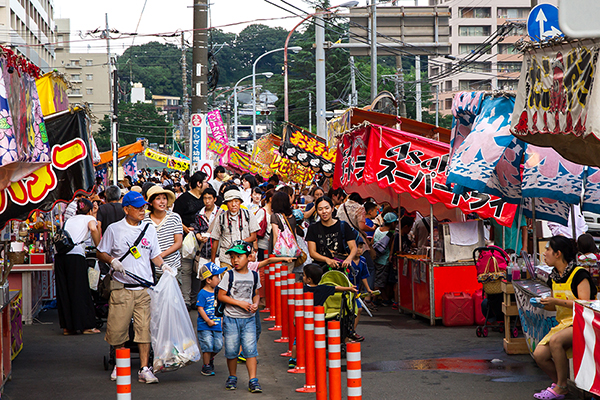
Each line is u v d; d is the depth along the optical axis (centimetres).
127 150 2819
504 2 8219
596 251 798
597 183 800
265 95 6094
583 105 490
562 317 674
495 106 813
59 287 1006
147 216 966
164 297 741
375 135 1073
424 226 1202
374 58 2481
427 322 1112
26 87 629
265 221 1221
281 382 751
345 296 830
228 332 711
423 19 3061
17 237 1101
